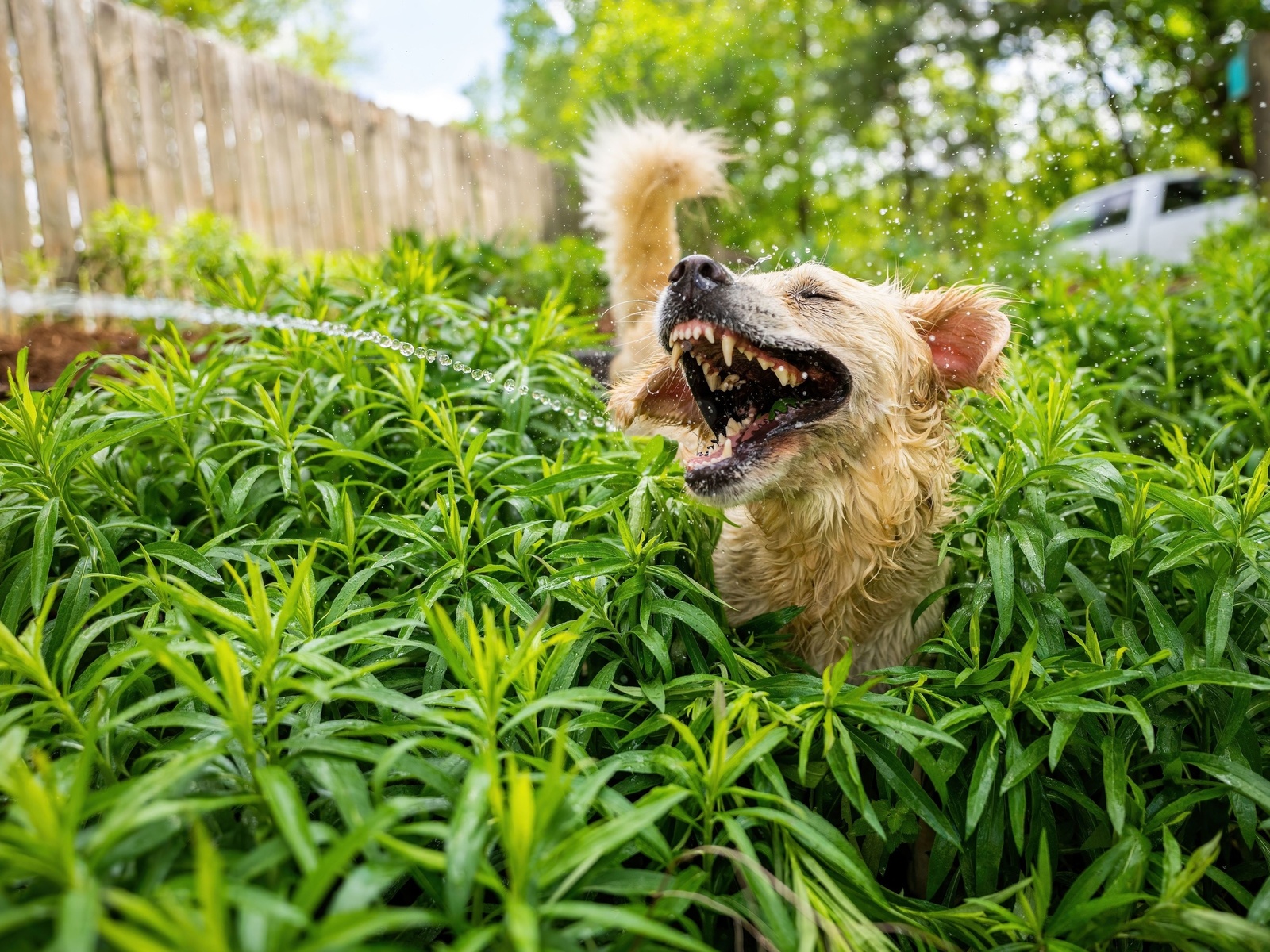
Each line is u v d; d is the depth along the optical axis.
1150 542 0.53
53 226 1.34
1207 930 0.33
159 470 0.61
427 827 0.29
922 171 3.71
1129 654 0.50
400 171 2.20
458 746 0.32
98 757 0.34
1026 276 1.51
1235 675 0.43
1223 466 0.82
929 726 0.41
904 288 0.73
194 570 0.47
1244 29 3.99
